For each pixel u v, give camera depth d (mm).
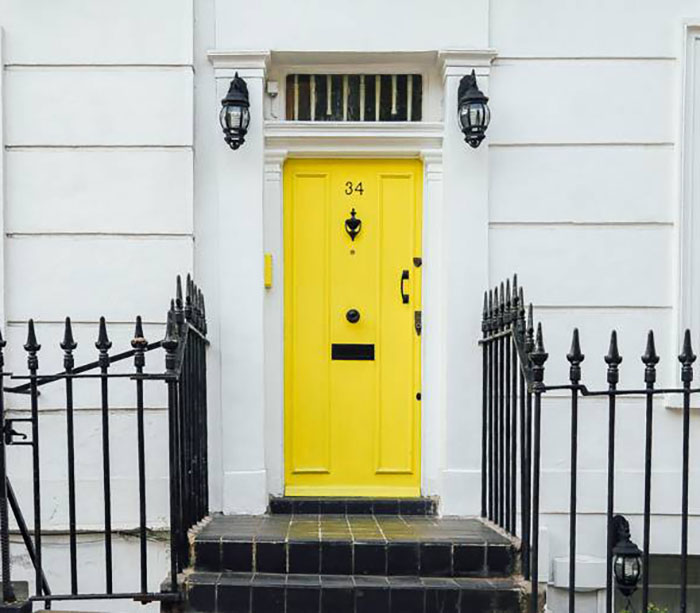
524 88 4395
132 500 4262
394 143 4535
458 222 4387
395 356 4633
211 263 4410
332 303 4625
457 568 3582
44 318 4297
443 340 4449
